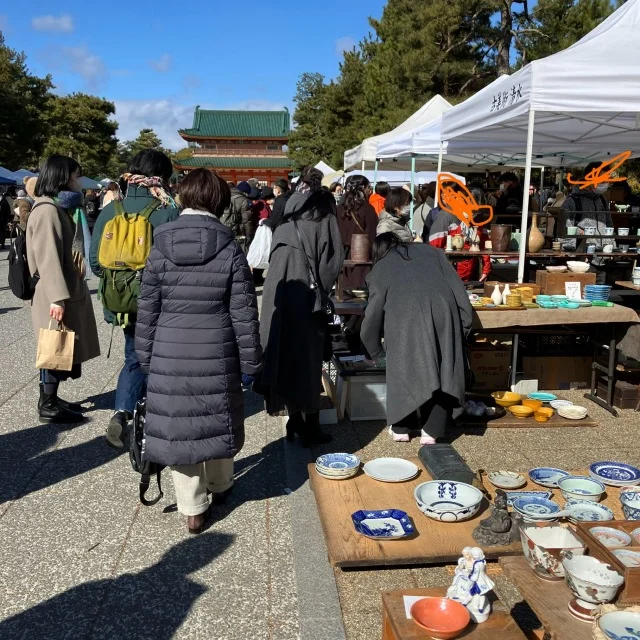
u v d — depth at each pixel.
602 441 4.39
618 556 2.05
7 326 8.13
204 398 2.90
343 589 2.74
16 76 42.28
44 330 4.11
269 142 64.88
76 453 4.15
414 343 3.99
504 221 10.26
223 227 2.96
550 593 1.99
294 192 4.31
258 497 3.60
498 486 3.21
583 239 6.09
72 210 4.36
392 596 2.03
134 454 3.19
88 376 5.91
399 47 22.14
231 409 2.98
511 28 20.78
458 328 4.11
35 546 3.06
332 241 4.12
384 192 7.85
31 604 2.62
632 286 5.50
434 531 2.77
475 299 5.05
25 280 4.34
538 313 4.75
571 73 4.89
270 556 2.99
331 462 3.39
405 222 5.48
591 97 4.88
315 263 4.07
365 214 6.86
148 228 3.85
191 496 3.12
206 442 2.92
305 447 4.25
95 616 2.55
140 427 3.20
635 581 1.92
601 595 1.84
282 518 3.35
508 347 5.37
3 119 37.91
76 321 4.44
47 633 2.45
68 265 4.30
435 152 10.41
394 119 21.28
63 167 4.23
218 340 2.92
